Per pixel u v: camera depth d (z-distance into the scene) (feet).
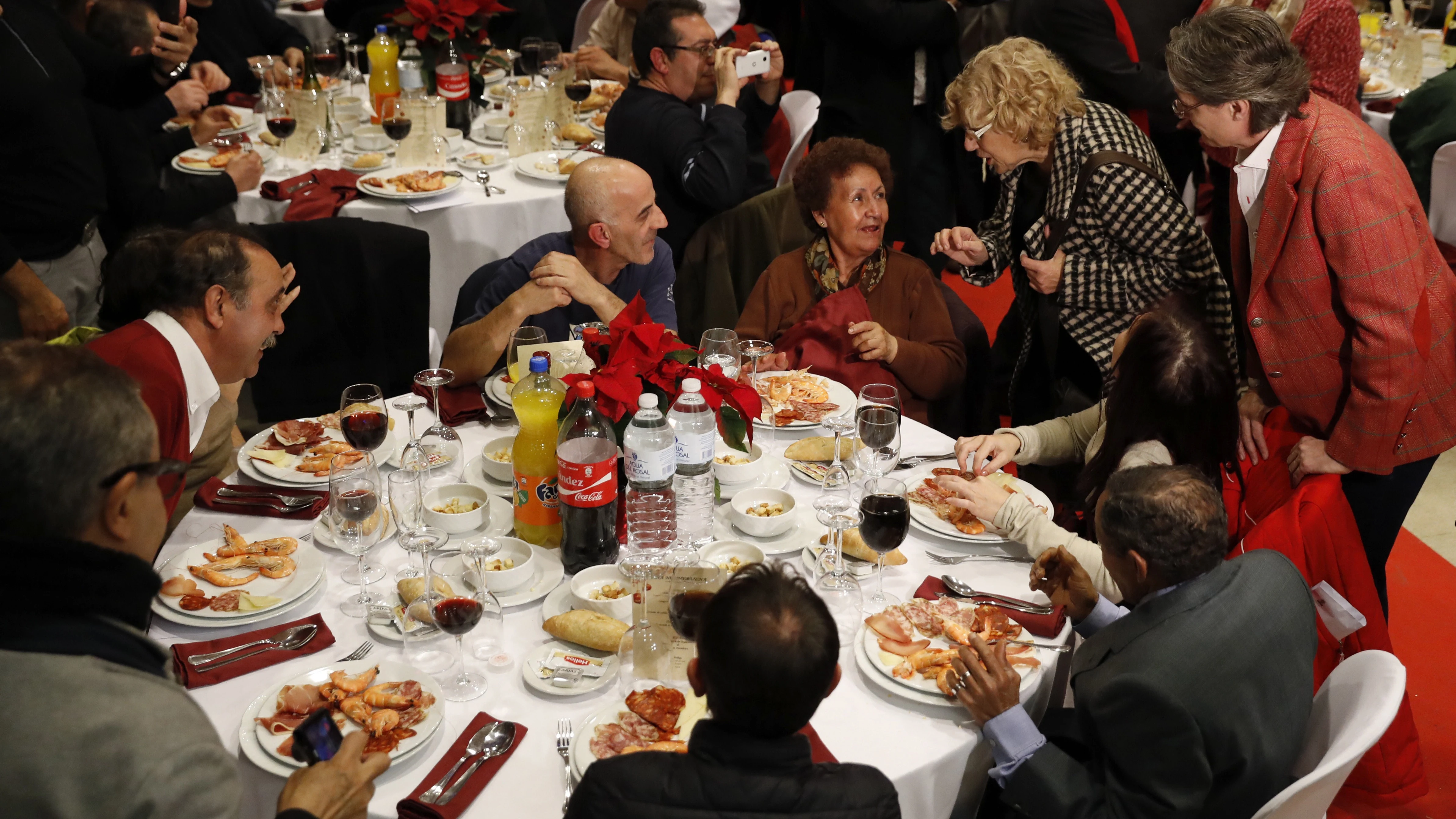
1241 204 7.73
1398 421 7.25
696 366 6.39
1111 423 6.82
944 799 5.09
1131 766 4.91
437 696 5.01
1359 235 7.03
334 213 11.67
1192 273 8.83
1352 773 8.02
